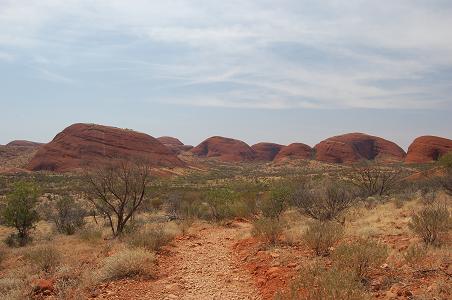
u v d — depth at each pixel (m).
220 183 81.75
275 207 19.80
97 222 27.41
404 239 10.16
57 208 25.64
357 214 17.73
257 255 10.12
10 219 21.83
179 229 17.67
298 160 158.25
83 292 7.85
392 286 6.25
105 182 18.80
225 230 17.45
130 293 7.57
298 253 9.56
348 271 6.38
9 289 9.09
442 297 5.54
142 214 29.27
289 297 5.56
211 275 8.75
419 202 19.89
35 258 11.62
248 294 7.18
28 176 93.25
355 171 37.28
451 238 9.55
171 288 7.73
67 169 111.38
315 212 17.44
